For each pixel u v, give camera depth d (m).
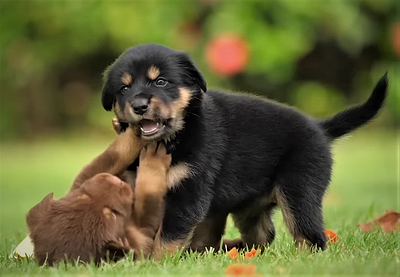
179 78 8.87
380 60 27.44
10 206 16.25
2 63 28.36
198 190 8.71
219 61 25.06
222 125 9.26
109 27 26.80
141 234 8.15
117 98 8.91
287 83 27.66
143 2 26.59
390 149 26.61
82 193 7.96
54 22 27.38
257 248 9.38
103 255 7.60
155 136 8.62
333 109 27.75
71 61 29.03
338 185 18.94
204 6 26.00
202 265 7.60
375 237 9.29
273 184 9.42
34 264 7.73
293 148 9.37
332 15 25.84
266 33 25.55
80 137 30.11
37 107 30.14
